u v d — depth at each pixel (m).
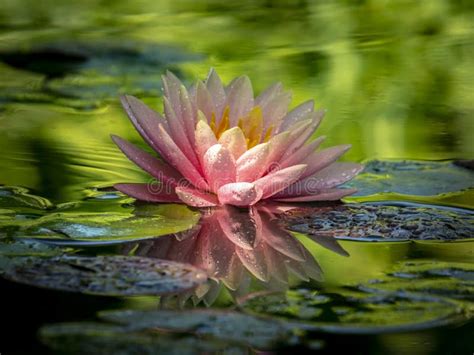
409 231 1.57
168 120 1.60
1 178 1.65
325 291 1.50
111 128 1.79
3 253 1.52
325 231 1.57
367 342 1.45
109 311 1.47
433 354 1.45
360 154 1.72
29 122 1.80
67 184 1.64
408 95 1.90
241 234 1.56
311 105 1.64
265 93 1.64
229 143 1.59
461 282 1.50
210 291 1.50
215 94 1.64
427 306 1.48
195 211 1.59
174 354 1.44
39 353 1.44
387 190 1.63
